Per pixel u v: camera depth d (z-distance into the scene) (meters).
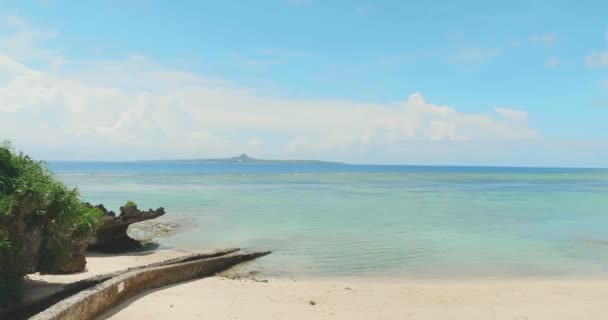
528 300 14.22
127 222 21.52
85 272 15.92
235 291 14.88
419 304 13.71
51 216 12.23
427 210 41.22
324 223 32.03
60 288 12.75
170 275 15.66
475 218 35.44
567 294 14.93
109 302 11.91
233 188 72.94
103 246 21.33
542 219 35.03
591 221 33.88
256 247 23.20
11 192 11.28
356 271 18.59
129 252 21.58
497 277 17.62
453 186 87.38
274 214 37.09
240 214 36.78
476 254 21.80
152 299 13.18
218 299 13.67
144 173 150.12
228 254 20.23
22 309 11.56
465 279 17.31
